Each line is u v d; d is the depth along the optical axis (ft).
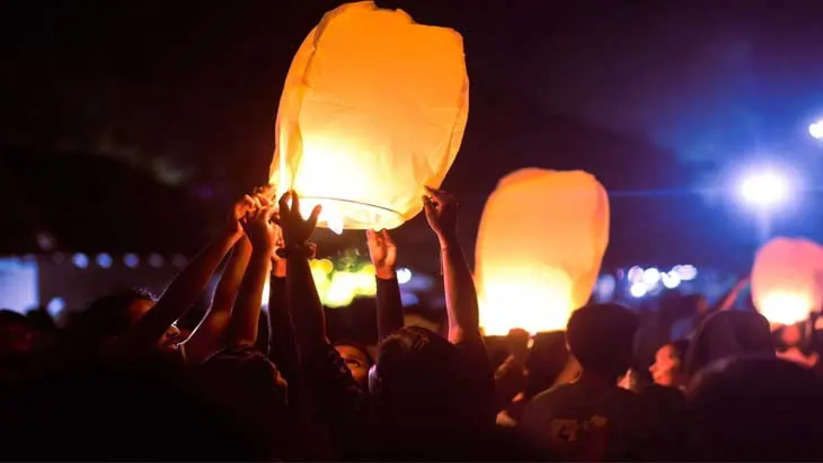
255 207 11.56
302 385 10.68
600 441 11.33
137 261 55.16
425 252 45.98
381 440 10.08
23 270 53.01
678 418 11.36
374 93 11.96
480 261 17.94
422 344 10.25
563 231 17.63
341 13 11.96
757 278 20.31
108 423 8.16
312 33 12.05
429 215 12.26
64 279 54.03
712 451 9.60
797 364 9.70
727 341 14.15
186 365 9.00
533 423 11.66
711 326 14.37
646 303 39.91
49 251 54.70
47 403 8.34
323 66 11.77
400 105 12.10
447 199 12.25
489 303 17.78
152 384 8.33
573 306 17.60
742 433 9.45
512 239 17.69
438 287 43.96
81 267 54.08
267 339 13.93
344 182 11.88
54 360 9.73
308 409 10.54
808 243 20.02
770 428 9.40
